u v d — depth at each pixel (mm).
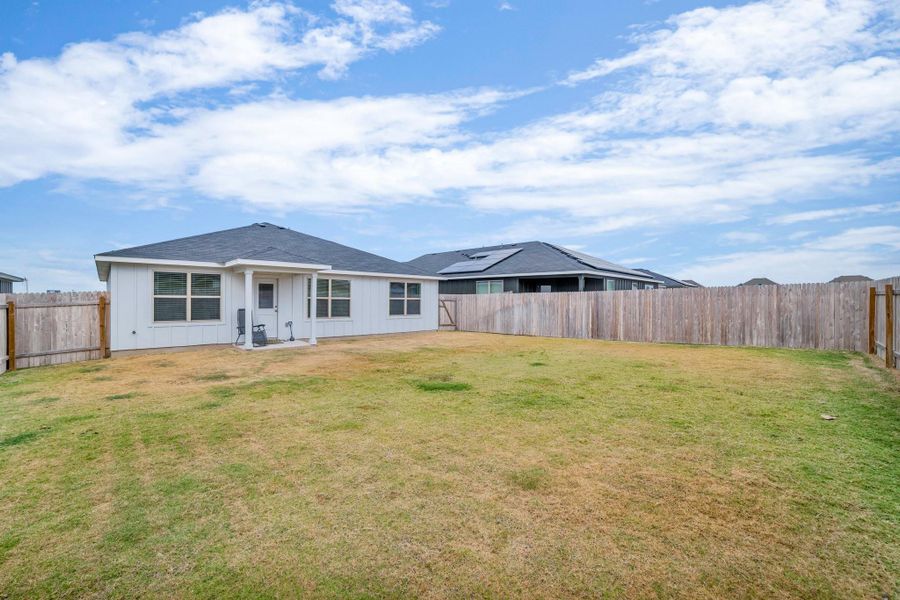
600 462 3873
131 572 2381
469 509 3047
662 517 2930
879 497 3172
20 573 2373
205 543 2650
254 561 2471
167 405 5996
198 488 3402
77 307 10250
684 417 5258
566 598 2162
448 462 3893
